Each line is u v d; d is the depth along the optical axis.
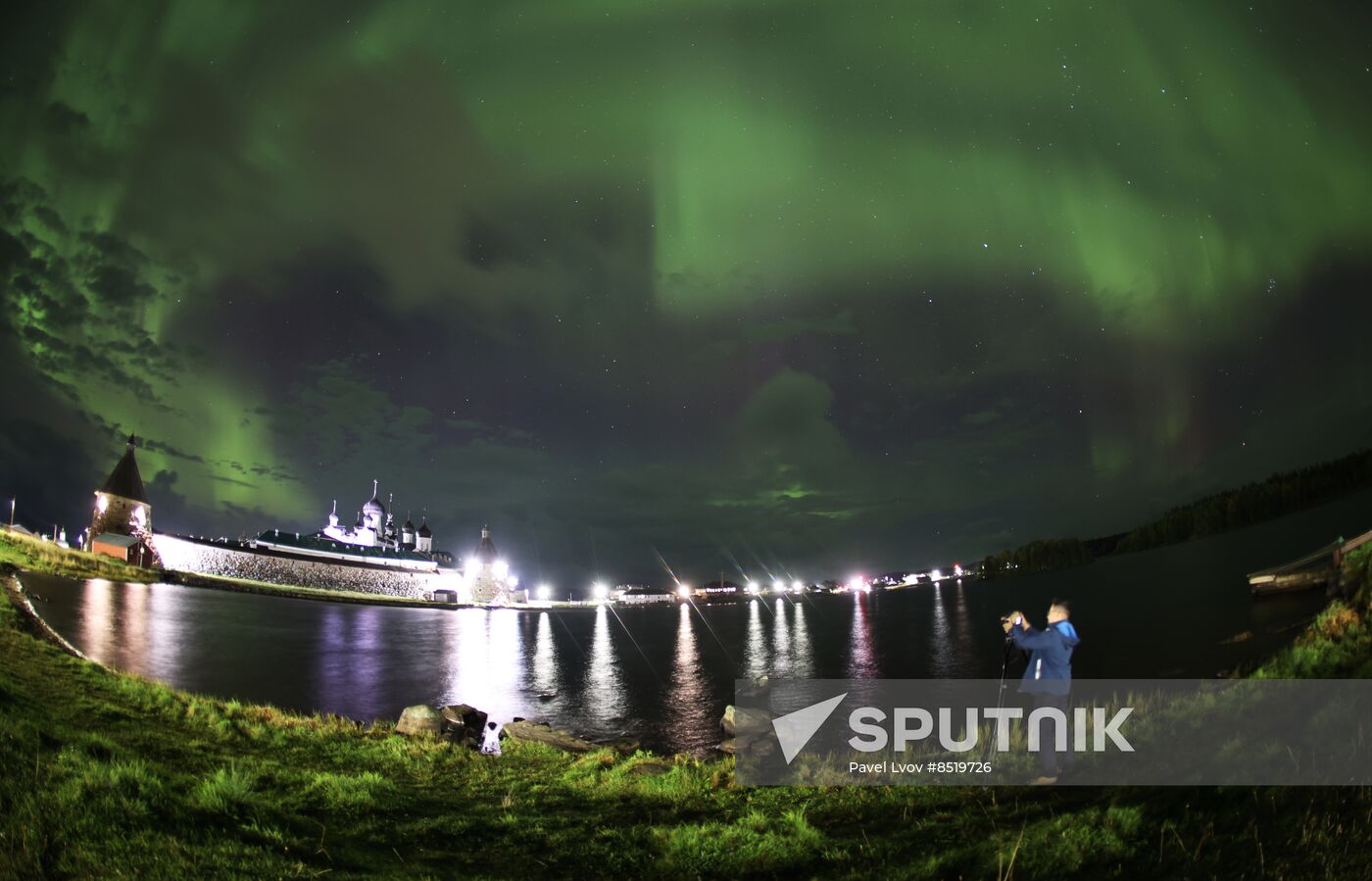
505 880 9.02
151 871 6.96
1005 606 137.25
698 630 127.00
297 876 7.56
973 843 8.84
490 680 51.81
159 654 39.81
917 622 115.62
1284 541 114.38
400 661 59.12
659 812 12.76
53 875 6.67
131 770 9.06
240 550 122.75
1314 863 6.32
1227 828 7.48
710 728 31.84
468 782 15.49
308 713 31.33
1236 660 28.28
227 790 9.45
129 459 105.62
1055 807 9.68
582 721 34.62
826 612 182.12
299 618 84.50
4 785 8.05
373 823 10.84
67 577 64.50
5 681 14.94
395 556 178.00
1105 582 125.19
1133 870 7.11
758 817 11.20
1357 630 14.14
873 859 9.08
